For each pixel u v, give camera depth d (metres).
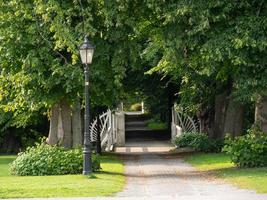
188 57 23.81
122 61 24.77
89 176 21.67
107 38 24.44
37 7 23.38
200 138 38.84
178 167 27.84
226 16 22.22
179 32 22.97
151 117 78.38
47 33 24.36
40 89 25.45
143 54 25.78
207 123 42.88
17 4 24.06
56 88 25.58
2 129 42.66
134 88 43.41
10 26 24.20
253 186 18.52
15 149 46.16
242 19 22.08
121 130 52.38
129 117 85.19
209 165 27.80
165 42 23.31
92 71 24.58
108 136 46.72
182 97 38.47
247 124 40.81
